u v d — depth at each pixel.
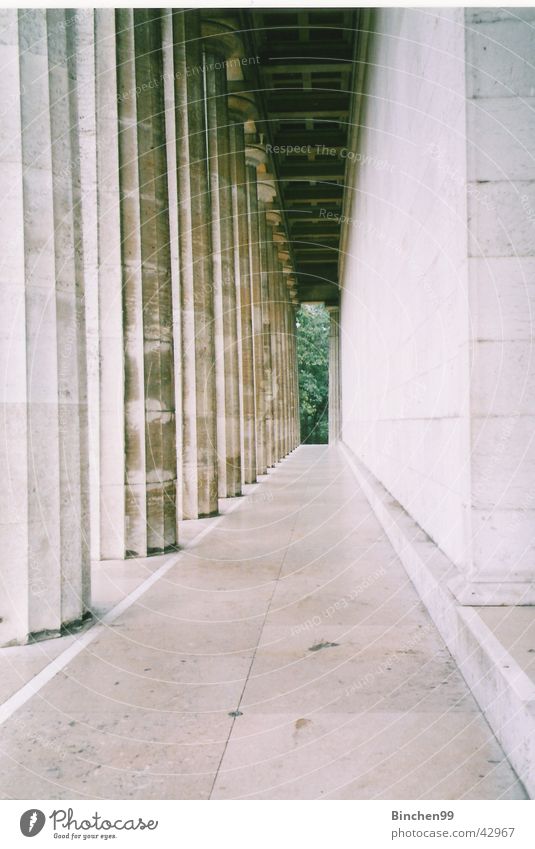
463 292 8.36
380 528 17.06
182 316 19.66
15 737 6.01
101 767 5.47
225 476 25.38
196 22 20.38
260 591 10.99
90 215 14.02
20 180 8.82
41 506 8.86
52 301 9.15
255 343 37.91
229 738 5.92
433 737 5.84
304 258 70.38
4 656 8.16
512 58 8.03
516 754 5.20
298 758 5.54
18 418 8.79
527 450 8.02
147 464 14.18
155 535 14.29
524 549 7.97
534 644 6.28
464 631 7.11
